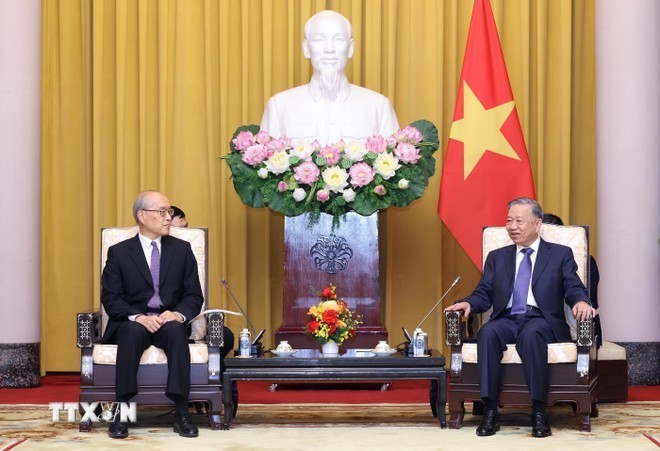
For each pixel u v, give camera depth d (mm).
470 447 5141
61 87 8781
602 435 5516
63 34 8781
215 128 8680
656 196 8180
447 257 8750
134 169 8734
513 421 6074
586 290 5914
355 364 5773
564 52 8641
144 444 5258
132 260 6035
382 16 8727
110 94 8750
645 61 8180
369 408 6625
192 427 5543
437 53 8664
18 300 8086
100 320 6145
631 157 8141
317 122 7594
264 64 8609
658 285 8164
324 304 6051
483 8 7891
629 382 8070
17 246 8125
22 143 8172
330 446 5191
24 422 6094
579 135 8781
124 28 8703
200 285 6148
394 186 6832
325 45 7594
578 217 8781
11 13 8180
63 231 8781
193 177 8695
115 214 8742
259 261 8703
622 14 8203
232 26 8734
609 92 8211
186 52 8719
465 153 7703
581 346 5648
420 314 8625
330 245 7273
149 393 5660
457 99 7832
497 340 5613
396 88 8719
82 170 8781
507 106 7762
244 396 7168
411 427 5840
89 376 5707
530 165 8023
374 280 7258
